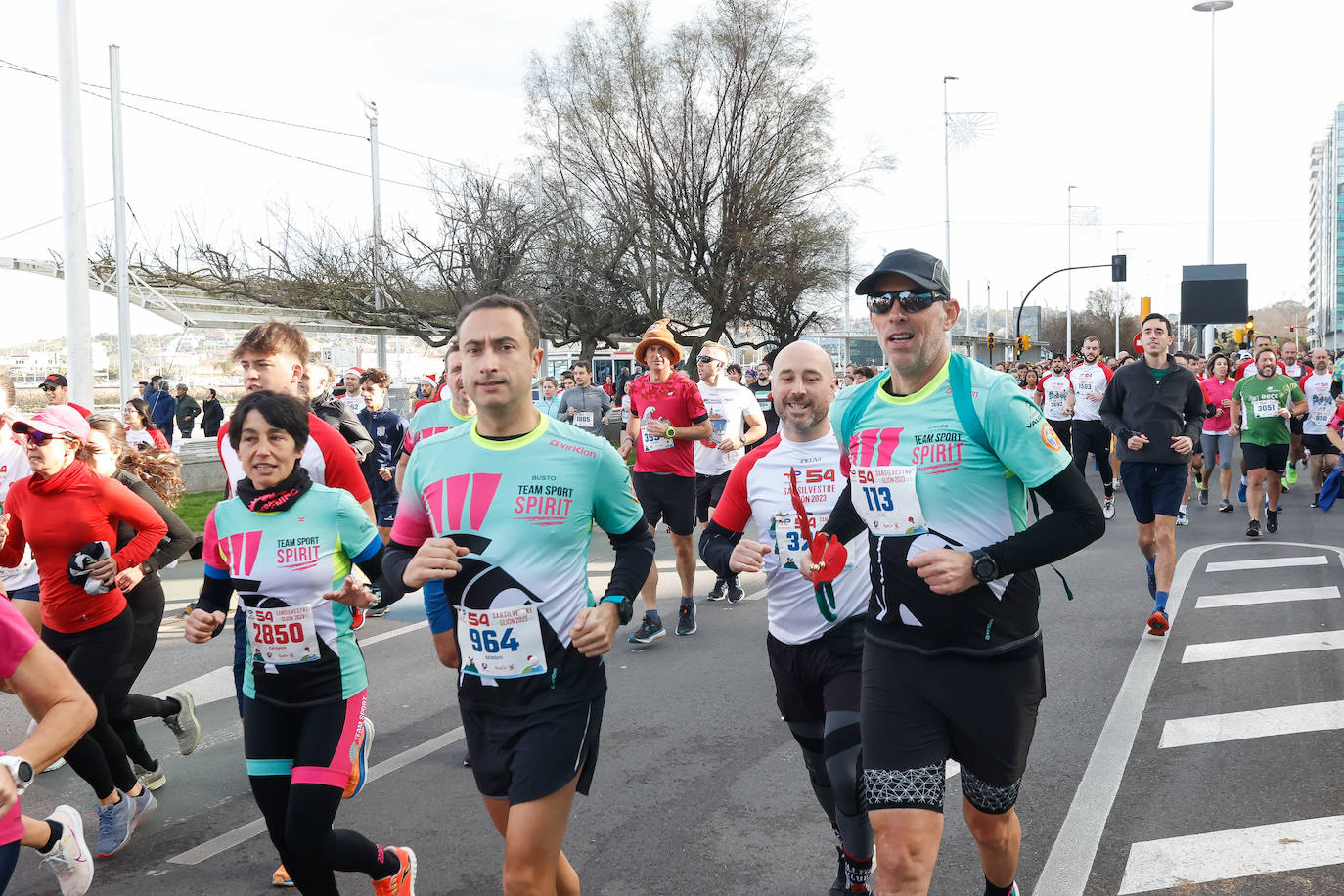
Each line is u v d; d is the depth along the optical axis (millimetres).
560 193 28125
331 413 7270
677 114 29688
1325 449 14055
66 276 12461
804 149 30375
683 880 3805
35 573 5082
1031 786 4555
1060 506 2682
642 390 7641
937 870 3807
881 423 2854
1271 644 6766
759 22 29578
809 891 3701
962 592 2705
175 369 26609
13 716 6055
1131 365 7328
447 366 6285
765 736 5363
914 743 2738
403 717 5891
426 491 2904
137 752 4762
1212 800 4359
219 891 3863
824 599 3244
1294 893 3578
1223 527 11875
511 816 2713
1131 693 5848
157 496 4664
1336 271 117812
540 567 2793
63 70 12281
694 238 30031
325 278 25750
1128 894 3607
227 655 7391
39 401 29344
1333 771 4625
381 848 3420
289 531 3363
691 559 7641
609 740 5348
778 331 32781
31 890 3943
